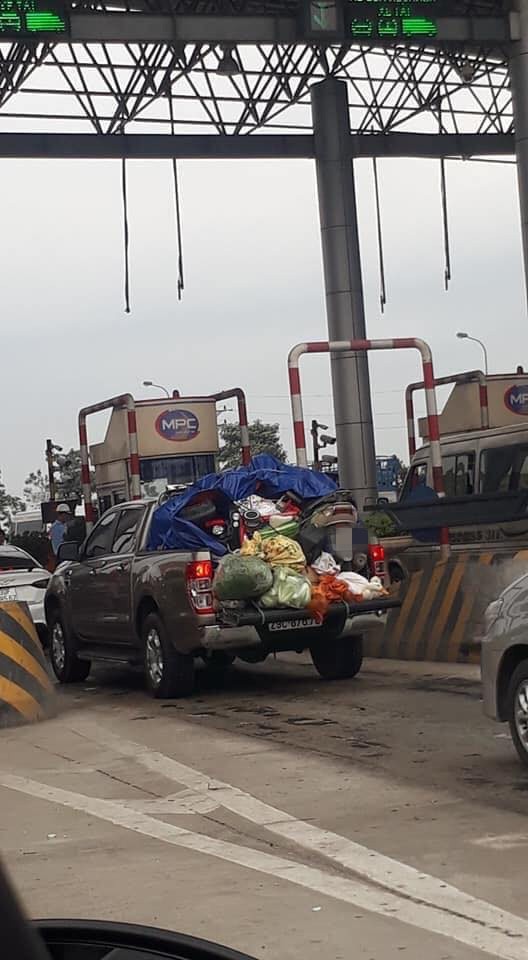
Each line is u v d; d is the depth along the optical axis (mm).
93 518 22109
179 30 21719
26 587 17625
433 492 18766
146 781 8891
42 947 1432
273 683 13875
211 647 12102
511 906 5566
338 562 12789
